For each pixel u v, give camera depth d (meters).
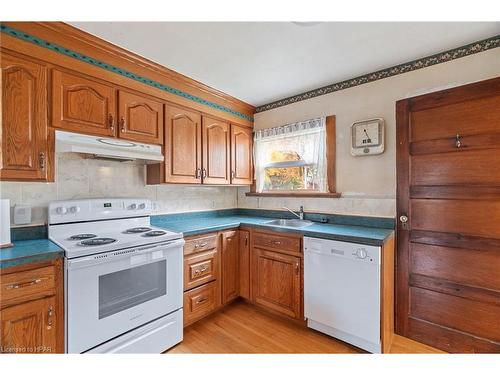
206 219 2.82
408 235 1.94
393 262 2.01
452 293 1.75
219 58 1.95
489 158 1.62
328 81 2.41
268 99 2.87
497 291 1.59
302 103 2.69
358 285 1.80
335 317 1.91
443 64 1.89
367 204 2.27
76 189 1.97
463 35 1.68
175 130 2.25
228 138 2.79
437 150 1.81
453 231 1.75
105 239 1.73
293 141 2.79
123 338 1.63
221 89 2.57
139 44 1.75
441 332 1.80
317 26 1.56
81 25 1.55
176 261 1.94
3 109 1.40
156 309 1.80
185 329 2.15
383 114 2.17
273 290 2.30
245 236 2.53
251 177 3.09
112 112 1.83
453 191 1.75
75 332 1.43
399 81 2.09
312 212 2.63
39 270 1.35
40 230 1.78
